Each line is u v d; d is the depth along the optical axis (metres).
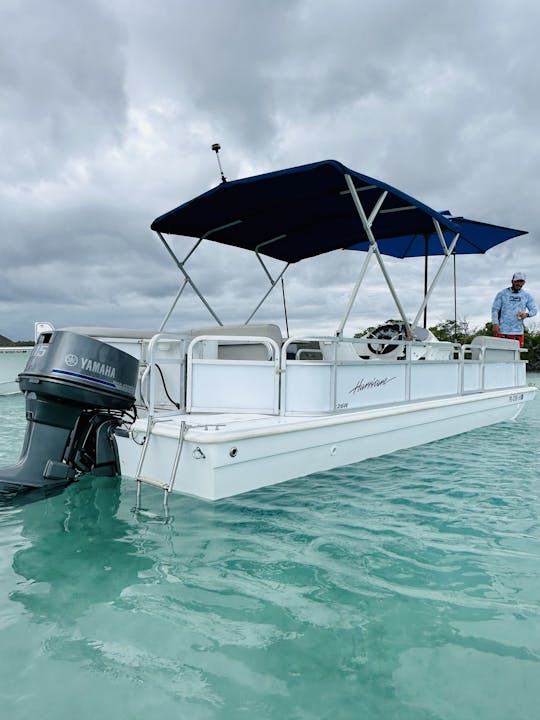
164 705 1.14
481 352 5.34
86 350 2.62
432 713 1.11
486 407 5.32
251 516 2.47
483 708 1.13
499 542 2.19
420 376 4.29
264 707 1.13
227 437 2.60
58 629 1.46
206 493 2.63
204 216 4.37
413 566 1.94
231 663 1.30
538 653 1.35
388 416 3.74
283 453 2.95
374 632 1.46
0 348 9.13
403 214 4.43
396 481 3.14
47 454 2.71
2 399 8.67
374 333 4.92
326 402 3.27
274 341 3.34
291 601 1.65
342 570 1.90
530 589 1.74
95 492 2.80
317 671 1.27
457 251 6.31
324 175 3.38
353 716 1.10
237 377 3.25
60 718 1.09
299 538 2.21
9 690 1.18
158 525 2.35
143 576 1.83
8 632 1.44
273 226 4.83
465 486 3.05
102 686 1.20
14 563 1.94
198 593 1.71
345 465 3.45
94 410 2.99
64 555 2.02
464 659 1.32
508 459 3.77
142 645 1.38
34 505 2.60
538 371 20.05
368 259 3.44
